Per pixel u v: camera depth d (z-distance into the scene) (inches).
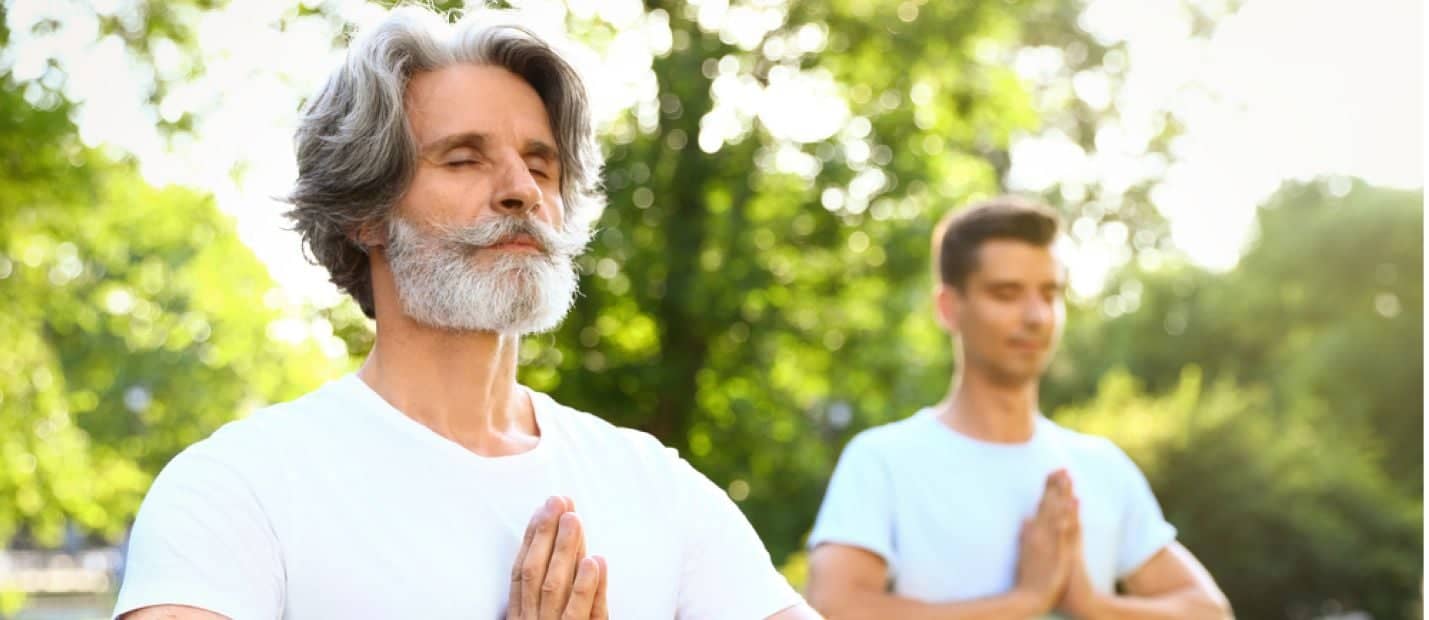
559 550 73.7
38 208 398.6
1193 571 140.6
